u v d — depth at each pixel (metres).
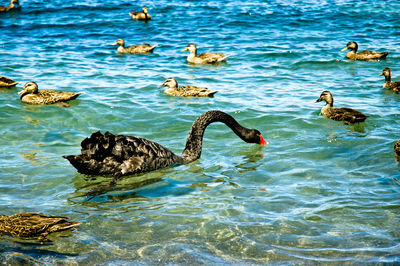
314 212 6.68
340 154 9.18
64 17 26.39
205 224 6.36
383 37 22.53
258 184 7.80
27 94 12.82
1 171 8.16
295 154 9.27
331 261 5.47
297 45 20.77
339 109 11.70
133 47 19.97
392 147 9.48
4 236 6.05
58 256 5.59
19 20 25.22
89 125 10.95
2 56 17.80
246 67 17.52
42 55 18.33
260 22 25.53
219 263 5.45
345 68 17.55
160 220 6.48
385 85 14.77
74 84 14.52
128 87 14.44
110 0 31.52
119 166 8.12
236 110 12.23
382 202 6.96
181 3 30.81
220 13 27.78
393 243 5.82
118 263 5.46
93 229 6.24
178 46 21.23
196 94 13.57
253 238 6.00
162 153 8.70
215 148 9.84
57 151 9.26
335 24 25.14
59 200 7.17
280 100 13.23
